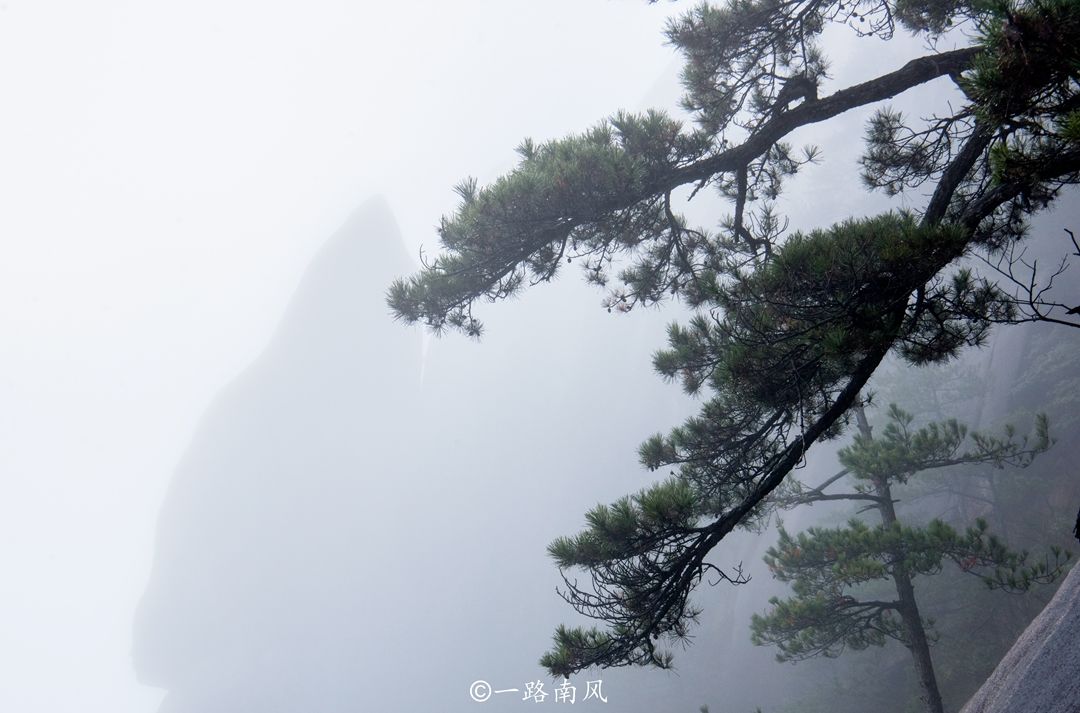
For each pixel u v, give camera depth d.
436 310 6.67
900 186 7.40
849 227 4.68
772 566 13.55
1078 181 3.79
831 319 4.69
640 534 5.38
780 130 6.70
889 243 4.38
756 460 6.27
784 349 5.06
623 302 8.29
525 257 6.61
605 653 5.64
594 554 5.46
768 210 7.82
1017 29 3.24
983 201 4.91
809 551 12.85
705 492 6.24
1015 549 22.09
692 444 6.25
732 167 6.83
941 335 5.12
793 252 4.62
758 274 4.94
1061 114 3.43
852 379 5.10
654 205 7.25
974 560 11.93
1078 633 3.41
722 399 6.38
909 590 12.72
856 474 13.34
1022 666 3.73
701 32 8.16
